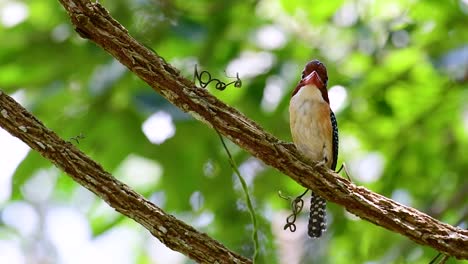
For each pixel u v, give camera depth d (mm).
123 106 12188
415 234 6684
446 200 13664
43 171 12844
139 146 12375
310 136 8781
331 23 13750
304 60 13391
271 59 13344
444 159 14281
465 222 12562
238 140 6777
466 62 12352
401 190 14375
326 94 8891
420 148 14234
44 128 6484
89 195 14336
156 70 6695
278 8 14336
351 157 14406
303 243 13305
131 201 6516
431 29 13328
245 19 13539
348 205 6750
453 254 6676
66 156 6473
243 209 11188
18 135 6449
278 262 9789
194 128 12328
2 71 12312
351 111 13477
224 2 12898
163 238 6570
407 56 13242
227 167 12453
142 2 11422
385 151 14312
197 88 6777
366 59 13555
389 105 13289
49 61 12352
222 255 6629
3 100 6422
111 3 11445
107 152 12352
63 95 12352
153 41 11656
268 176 12547
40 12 12898
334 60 13539
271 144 6746
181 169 12500
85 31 6629
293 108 8805
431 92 13680
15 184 12258
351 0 13625
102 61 12281
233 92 12945
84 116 12148
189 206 12625
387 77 13352
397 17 13555
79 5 6566
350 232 13305
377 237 13266
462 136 14359
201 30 11789
